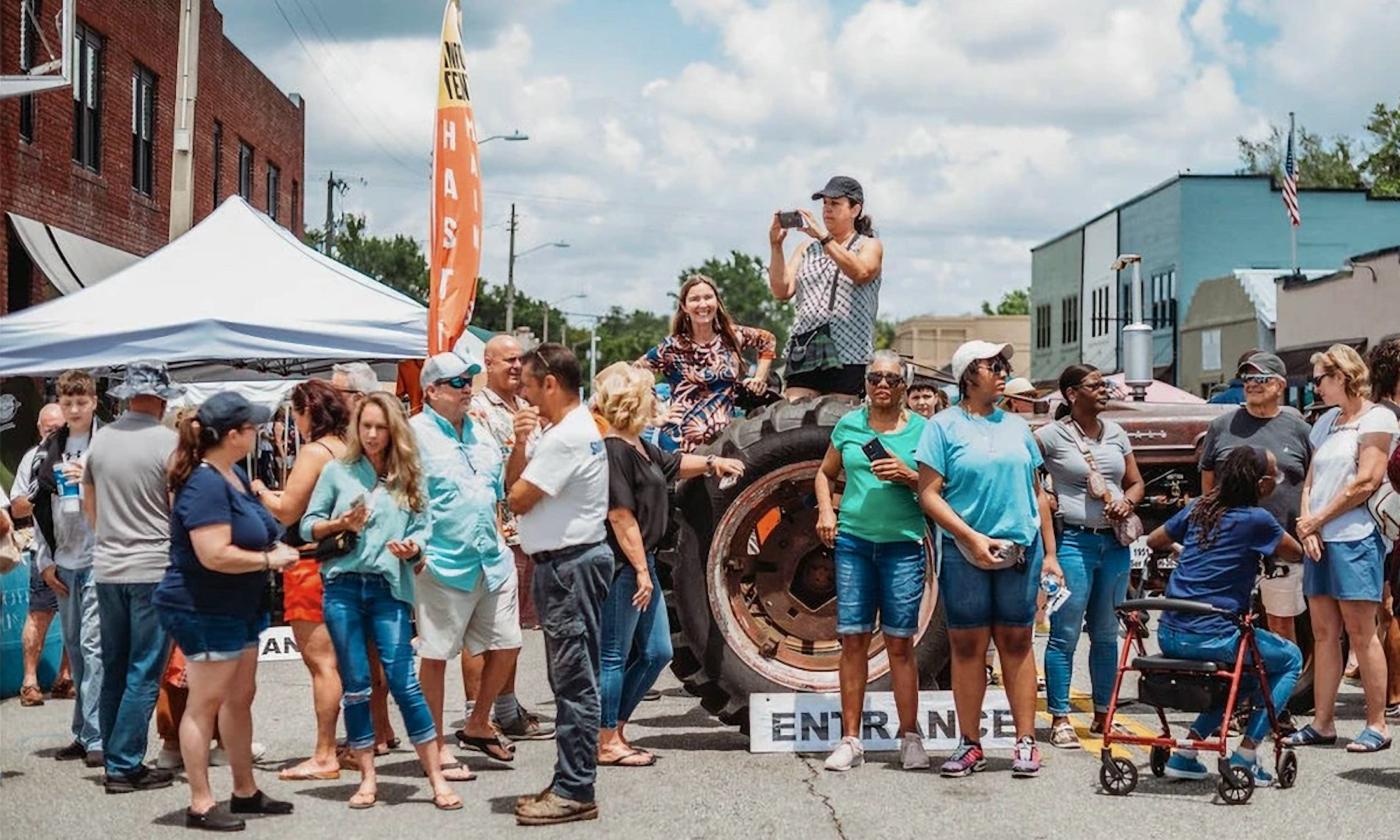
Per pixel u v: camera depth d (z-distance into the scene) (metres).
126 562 7.88
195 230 14.05
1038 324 64.44
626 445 7.90
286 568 7.25
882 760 8.61
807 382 9.83
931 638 9.05
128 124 24.47
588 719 7.19
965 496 8.05
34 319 12.95
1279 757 7.84
